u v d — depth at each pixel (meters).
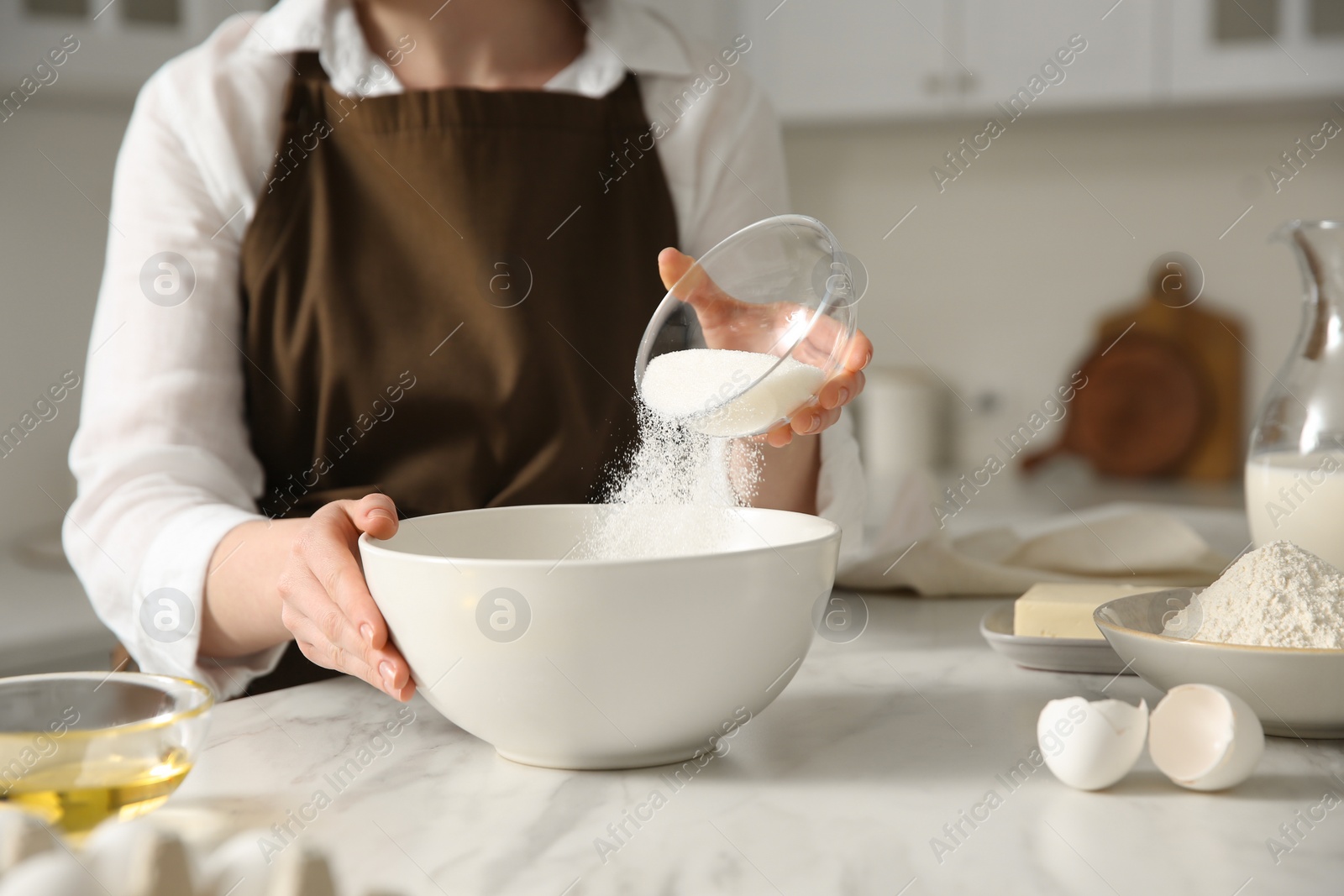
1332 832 0.53
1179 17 2.23
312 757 0.65
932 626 0.95
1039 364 2.76
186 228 1.09
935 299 2.84
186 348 1.06
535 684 0.58
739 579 0.58
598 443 1.11
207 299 1.08
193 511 0.92
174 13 1.95
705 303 0.79
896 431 2.69
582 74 1.17
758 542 0.73
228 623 0.87
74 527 0.97
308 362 1.09
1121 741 0.58
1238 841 0.52
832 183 2.89
